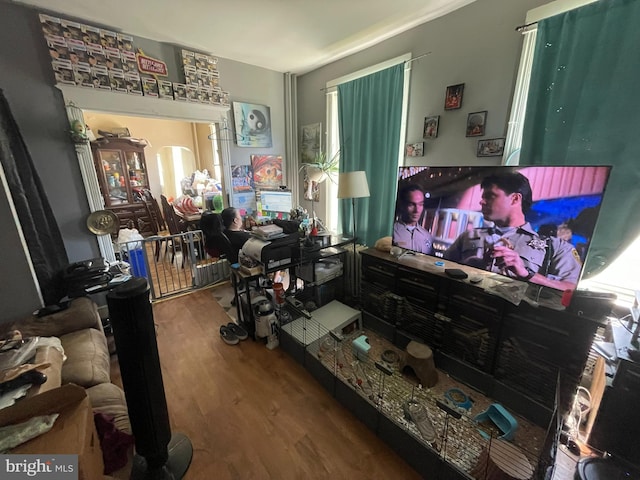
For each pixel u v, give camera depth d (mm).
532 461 1250
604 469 1222
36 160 2299
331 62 3236
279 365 2131
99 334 1897
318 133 3604
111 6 2096
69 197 2484
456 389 1825
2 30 2055
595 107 1540
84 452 864
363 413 1632
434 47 2281
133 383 1144
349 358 2104
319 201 3775
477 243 1874
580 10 1527
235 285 2510
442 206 2020
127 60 2547
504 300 1651
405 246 2307
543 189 1558
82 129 2420
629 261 1623
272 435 1583
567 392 1498
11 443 851
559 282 1561
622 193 1510
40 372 1209
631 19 1392
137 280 1148
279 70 3562
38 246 2074
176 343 2396
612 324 1498
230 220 3082
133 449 1349
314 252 2617
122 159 5188
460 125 2211
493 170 1732
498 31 1920
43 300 2059
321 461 1444
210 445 1529
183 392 1882
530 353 1607
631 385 1226
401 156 2670
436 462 1287
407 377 1943
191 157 6379
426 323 2098
